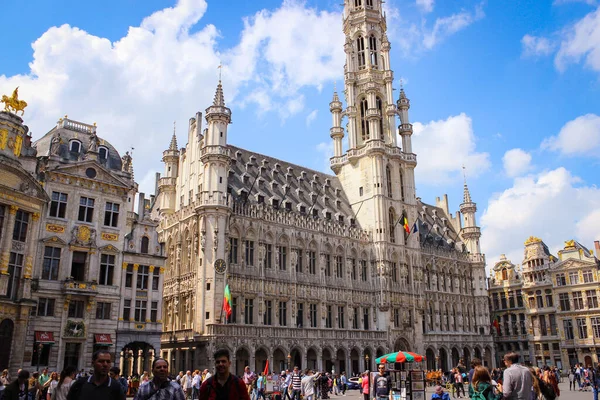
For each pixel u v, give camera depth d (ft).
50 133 186.91
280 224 241.96
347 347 245.86
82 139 185.37
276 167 276.21
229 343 201.98
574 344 317.63
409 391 102.83
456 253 338.13
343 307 258.57
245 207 230.68
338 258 265.13
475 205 359.25
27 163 161.79
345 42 327.26
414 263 293.23
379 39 330.13
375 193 284.61
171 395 38.37
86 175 175.32
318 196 281.54
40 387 93.56
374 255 276.62
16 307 148.36
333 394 184.14
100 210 177.27
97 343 165.48
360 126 311.68
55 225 166.09
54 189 168.55
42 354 155.43
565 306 327.88
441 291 316.19
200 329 201.57
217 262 208.74
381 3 339.98
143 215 200.44
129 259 183.01
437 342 294.25
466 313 329.52
